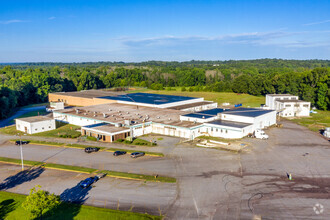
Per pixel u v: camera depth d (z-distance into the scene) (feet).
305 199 120.26
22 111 388.37
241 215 108.47
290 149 192.24
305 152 185.47
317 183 136.05
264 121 257.96
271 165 161.17
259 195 124.47
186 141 213.46
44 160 175.22
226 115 249.96
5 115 332.19
